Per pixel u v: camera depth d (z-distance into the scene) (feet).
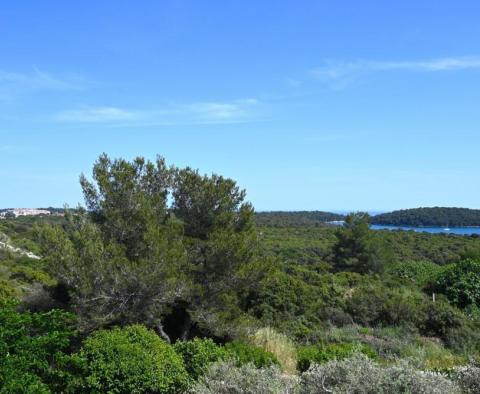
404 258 116.88
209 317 32.17
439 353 39.47
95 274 28.22
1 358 19.12
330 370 19.06
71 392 21.27
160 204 33.83
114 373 21.54
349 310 51.90
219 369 21.45
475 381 21.43
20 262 78.28
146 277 28.30
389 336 44.37
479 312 57.21
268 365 26.27
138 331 24.40
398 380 17.69
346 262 96.94
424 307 50.60
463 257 80.74
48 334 22.24
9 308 22.40
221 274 33.27
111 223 31.40
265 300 46.65
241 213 35.65
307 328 44.47
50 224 30.86
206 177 35.47
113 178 32.14
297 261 99.60
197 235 35.06
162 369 22.59
